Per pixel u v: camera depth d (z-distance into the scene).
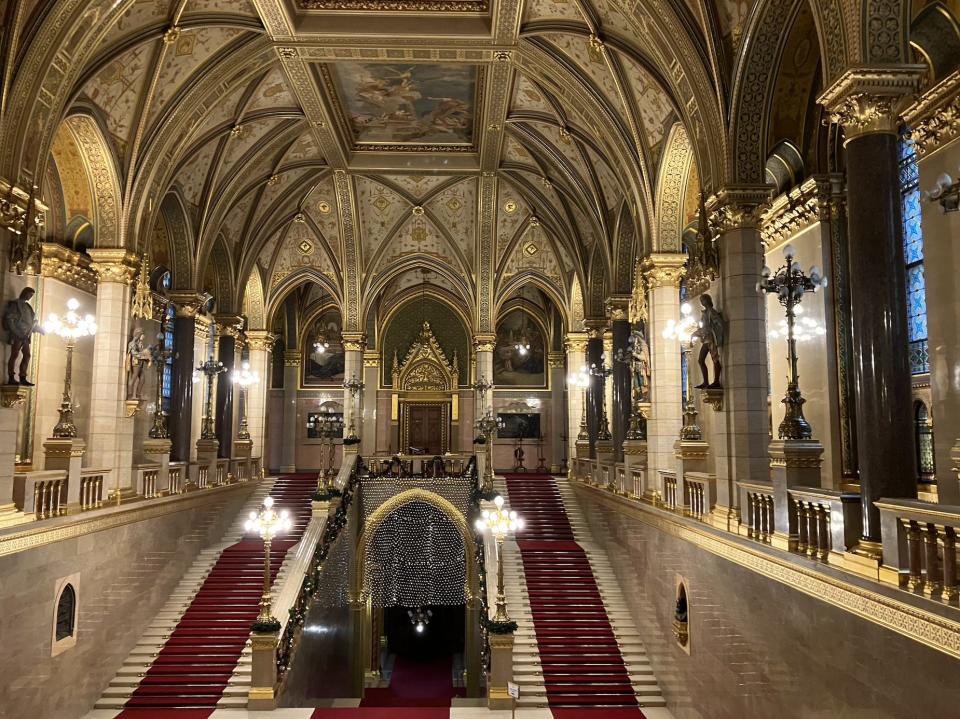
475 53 17.64
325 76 19.23
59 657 12.70
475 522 22.66
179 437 22.28
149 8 14.66
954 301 10.73
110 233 16.88
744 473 12.38
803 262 15.21
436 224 27.44
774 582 9.59
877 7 8.42
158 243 23.59
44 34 12.30
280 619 15.70
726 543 11.34
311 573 18.00
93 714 13.89
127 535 15.59
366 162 24.48
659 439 17.58
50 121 13.05
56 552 12.51
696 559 12.95
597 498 22.36
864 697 7.41
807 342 15.02
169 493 19.11
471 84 19.98
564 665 16.28
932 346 11.21
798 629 8.91
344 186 25.48
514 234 28.16
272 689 14.27
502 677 14.79
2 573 10.78
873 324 8.33
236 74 17.70
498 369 36.53
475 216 27.14
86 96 15.10
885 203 8.42
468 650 24.12
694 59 13.16
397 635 32.72
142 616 16.52
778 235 16.27
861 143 8.56
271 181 24.06
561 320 36.38
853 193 8.59
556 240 28.19
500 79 18.89
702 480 14.04
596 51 16.23
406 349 36.41
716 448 13.22
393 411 35.44
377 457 27.44
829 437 14.08
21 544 11.25
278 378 36.31
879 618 7.13
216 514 22.03
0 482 11.71
